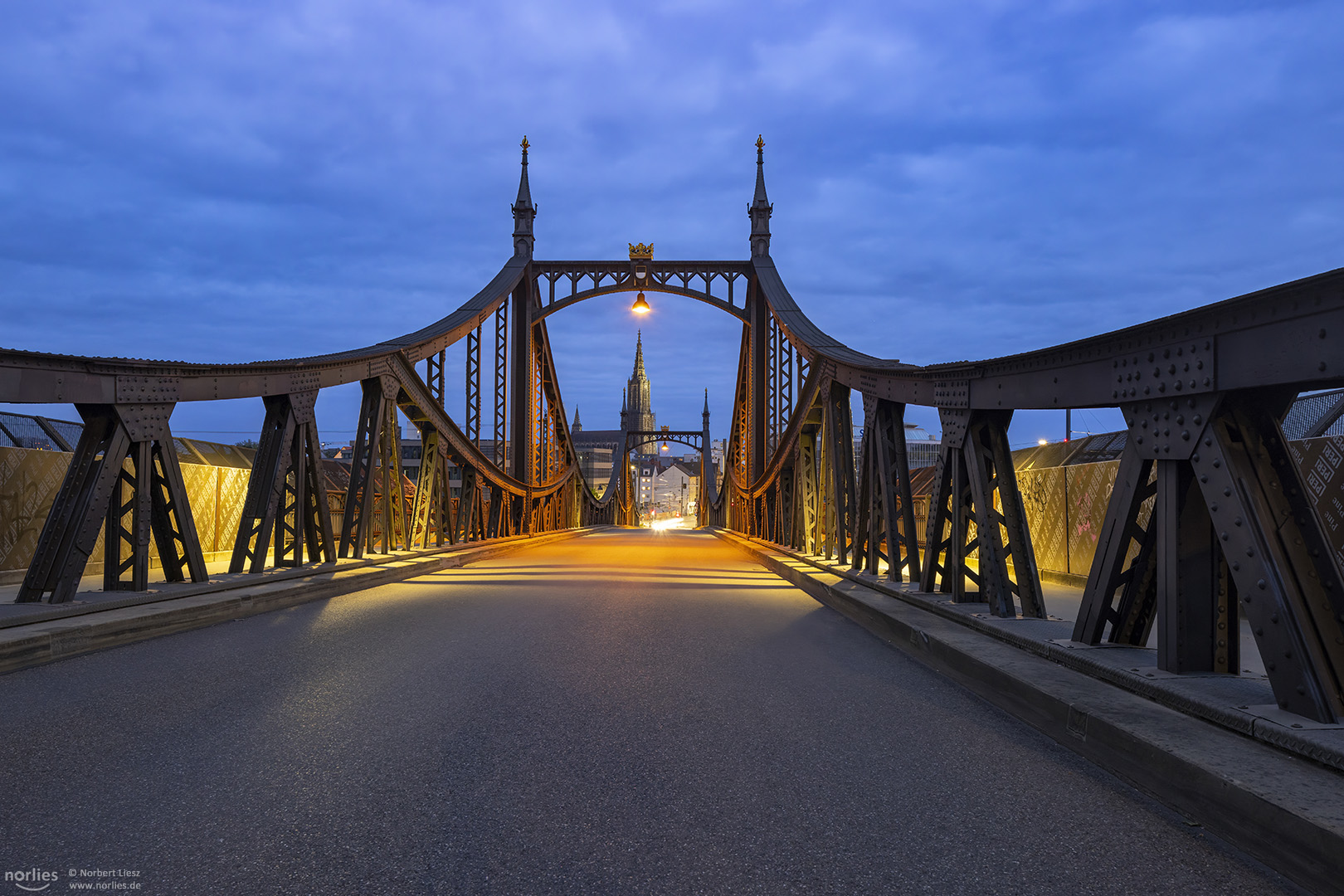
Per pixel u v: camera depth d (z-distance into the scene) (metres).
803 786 3.16
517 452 24.91
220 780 3.16
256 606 8.01
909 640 6.16
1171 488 3.96
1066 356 4.82
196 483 12.34
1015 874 2.41
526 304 24.78
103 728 3.88
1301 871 2.32
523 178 24.75
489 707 4.34
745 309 24.28
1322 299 2.83
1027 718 4.11
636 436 72.75
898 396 8.23
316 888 2.28
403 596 9.79
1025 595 5.86
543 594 10.04
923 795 3.07
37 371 5.96
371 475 12.34
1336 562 3.25
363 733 3.82
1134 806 2.96
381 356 12.19
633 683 4.98
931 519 7.50
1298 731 2.88
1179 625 3.92
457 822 2.78
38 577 6.27
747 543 20.92
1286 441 3.47
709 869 2.44
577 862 2.47
